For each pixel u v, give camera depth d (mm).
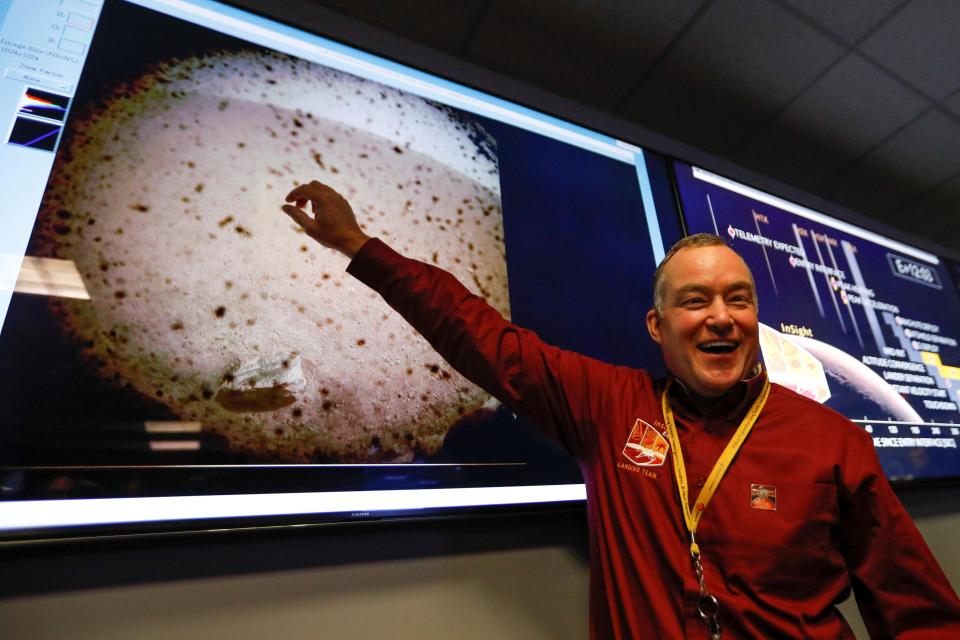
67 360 655
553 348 782
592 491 725
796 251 1627
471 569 840
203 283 760
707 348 711
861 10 1354
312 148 925
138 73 832
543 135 1253
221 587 685
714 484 631
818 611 578
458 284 760
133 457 648
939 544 1433
